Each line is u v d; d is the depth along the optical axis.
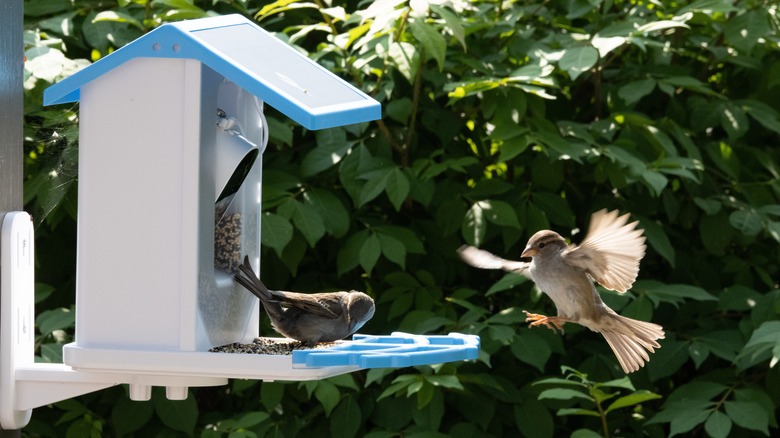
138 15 7.35
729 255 8.08
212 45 4.64
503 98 7.04
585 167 7.98
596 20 7.90
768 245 8.24
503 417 7.48
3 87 4.91
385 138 7.37
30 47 6.60
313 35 7.80
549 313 7.30
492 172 8.02
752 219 7.53
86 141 4.54
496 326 6.91
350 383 6.68
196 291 4.46
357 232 7.29
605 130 7.36
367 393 7.29
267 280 7.46
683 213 8.09
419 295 7.31
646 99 8.31
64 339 6.96
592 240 5.37
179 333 4.45
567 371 7.52
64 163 6.43
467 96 7.35
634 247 5.26
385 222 7.78
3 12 4.91
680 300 7.19
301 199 7.21
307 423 7.26
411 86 7.64
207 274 4.60
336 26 7.65
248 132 5.22
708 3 7.20
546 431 7.17
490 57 7.50
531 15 7.98
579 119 8.23
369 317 5.18
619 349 5.55
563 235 7.98
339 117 4.52
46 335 6.59
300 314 4.95
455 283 7.95
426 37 6.49
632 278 5.36
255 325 5.35
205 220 4.57
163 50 4.44
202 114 4.51
